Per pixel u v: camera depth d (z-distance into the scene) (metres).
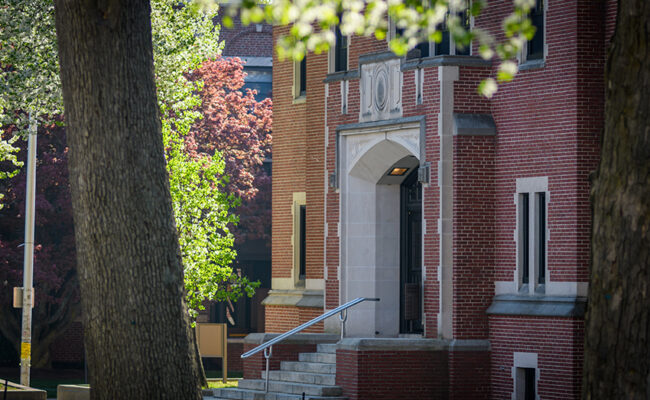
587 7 66.25
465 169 69.88
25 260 93.19
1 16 78.06
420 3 29.91
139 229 43.44
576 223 65.50
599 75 66.31
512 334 68.00
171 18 84.69
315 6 28.09
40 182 121.00
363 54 76.25
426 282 70.75
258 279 152.00
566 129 66.25
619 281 31.06
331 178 78.75
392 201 78.56
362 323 77.56
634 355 30.75
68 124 44.16
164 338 43.56
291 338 77.06
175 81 90.19
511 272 69.06
